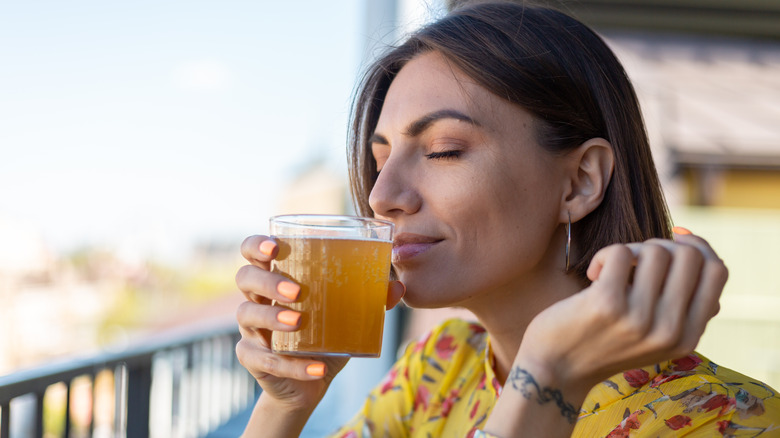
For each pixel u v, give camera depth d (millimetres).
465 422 1326
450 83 1101
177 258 25094
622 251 707
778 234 6402
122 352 2881
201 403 3984
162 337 3510
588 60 1171
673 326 687
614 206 1151
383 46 1338
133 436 3033
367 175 1381
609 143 1152
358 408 4004
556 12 1214
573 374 728
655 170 1235
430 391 1436
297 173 25375
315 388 1162
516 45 1110
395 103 1145
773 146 6051
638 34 6527
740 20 6090
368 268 984
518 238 1096
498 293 1158
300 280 983
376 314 996
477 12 1167
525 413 721
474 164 1077
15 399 1959
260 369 1097
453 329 1487
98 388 2674
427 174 1104
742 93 6305
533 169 1108
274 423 1164
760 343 6258
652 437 966
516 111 1102
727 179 6520
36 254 15164
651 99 6211
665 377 1032
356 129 1393
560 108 1120
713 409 948
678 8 5895
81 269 22578
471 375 1393
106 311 22031
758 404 943
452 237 1089
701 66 6379
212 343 4242
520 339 1193
